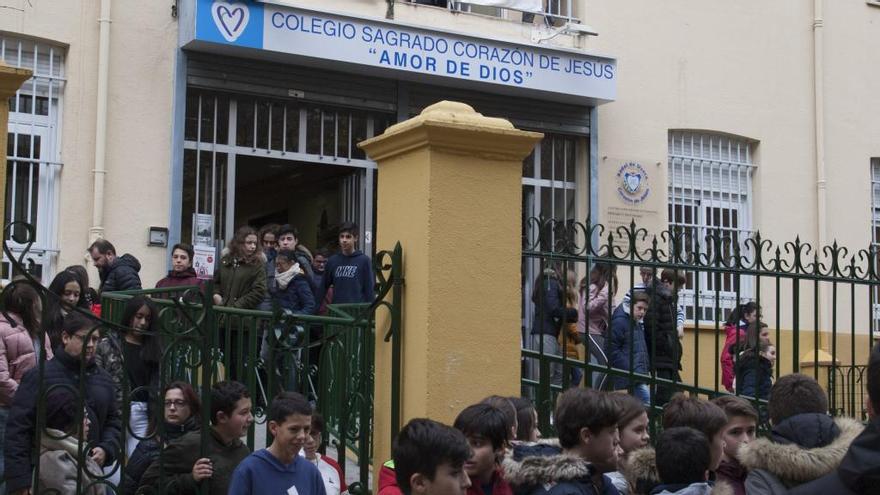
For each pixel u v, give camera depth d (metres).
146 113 11.39
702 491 4.33
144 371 6.23
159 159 11.42
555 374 7.58
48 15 11.02
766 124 15.20
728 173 15.03
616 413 4.47
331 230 13.06
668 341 7.81
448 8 12.91
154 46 11.46
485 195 5.44
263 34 11.36
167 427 5.42
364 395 5.72
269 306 9.76
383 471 4.71
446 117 5.36
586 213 13.83
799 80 15.52
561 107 13.64
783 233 15.20
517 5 12.89
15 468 5.01
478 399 5.30
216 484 5.02
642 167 14.19
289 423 4.75
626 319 7.68
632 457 4.67
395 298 5.47
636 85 14.27
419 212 5.38
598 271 7.39
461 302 5.32
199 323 5.20
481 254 5.39
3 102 5.03
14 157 10.83
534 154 13.66
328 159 12.34
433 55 12.30
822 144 15.48
